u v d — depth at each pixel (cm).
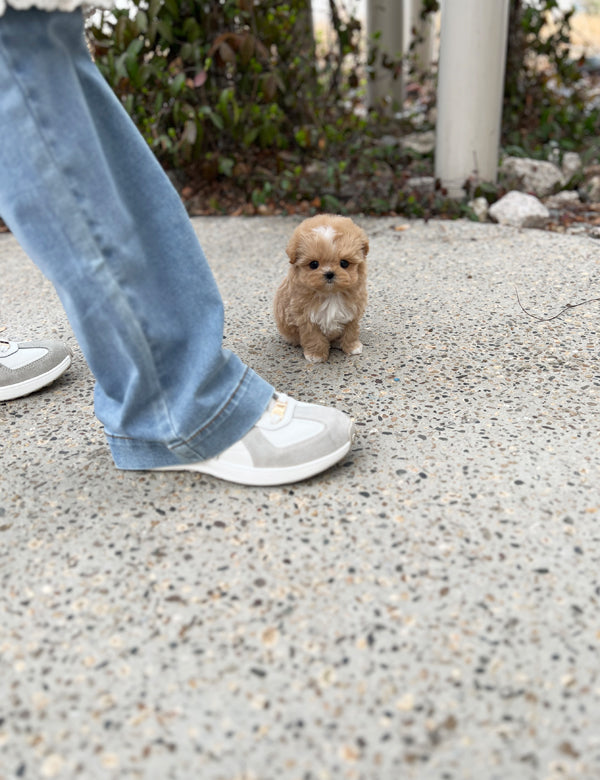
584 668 121
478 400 205
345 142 468
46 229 137
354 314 224
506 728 112
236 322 270
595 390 207
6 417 211
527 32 495
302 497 167
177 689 121
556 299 272
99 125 144
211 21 399
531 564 143
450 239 349
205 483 174
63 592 142
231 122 402
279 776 107
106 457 187
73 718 117
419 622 132
